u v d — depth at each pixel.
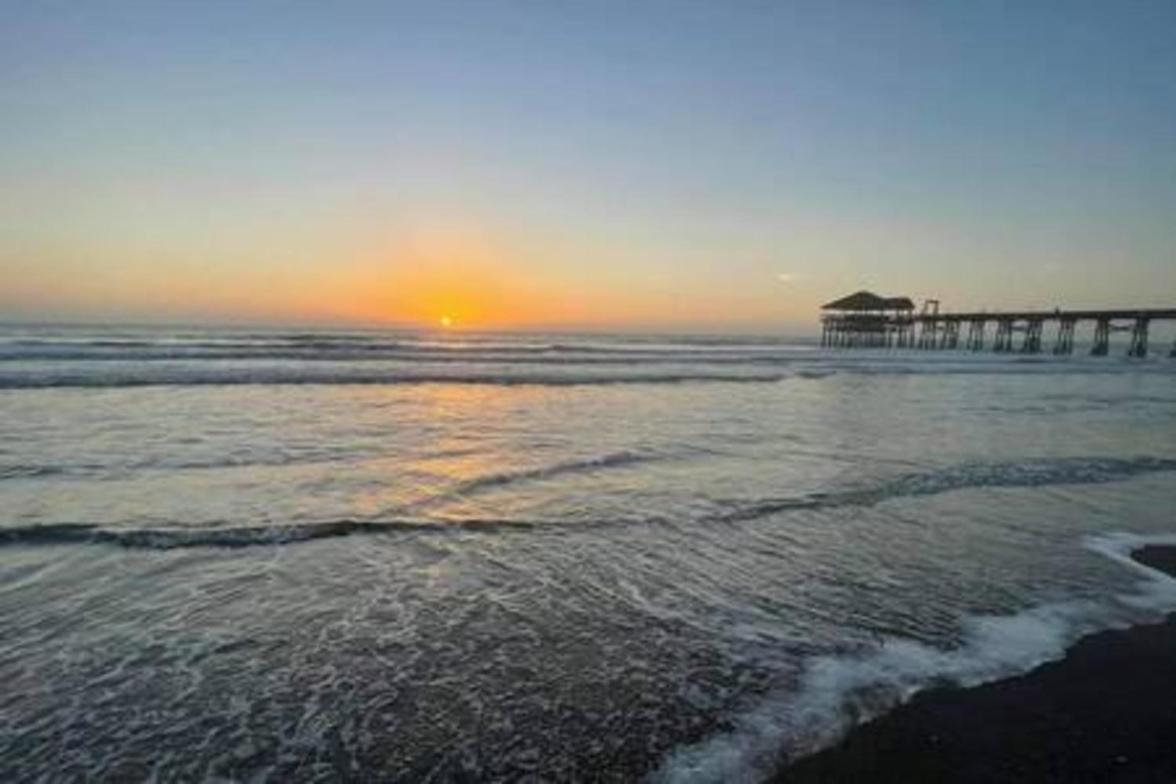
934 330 85.31
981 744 4.49
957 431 17.44
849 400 24.36
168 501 8.98
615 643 5.66
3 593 6.13
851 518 9.35
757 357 52.91
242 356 35.00
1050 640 6.01
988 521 9.45
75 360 29.22
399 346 49.25
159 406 17.48
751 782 4.00
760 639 5.80
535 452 13.04
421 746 4.23
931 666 5.46
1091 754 4.45
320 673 5.06
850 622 6.19
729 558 7.70
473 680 5.02
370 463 11.62
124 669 5.01
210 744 4.18
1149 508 10.44
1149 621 6.49
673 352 56.88
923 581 7.22
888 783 4.07
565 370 32.94
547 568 7.25
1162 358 76.62
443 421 16.62
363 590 6.55
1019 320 74.06
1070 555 8.20
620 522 8.81
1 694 4.62
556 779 3.96
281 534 7.83
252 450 12.36
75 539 7.44
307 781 3.88
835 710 4.77
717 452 13.61
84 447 12.19
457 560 7.38
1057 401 25.66
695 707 4.75
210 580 6.62
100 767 3.93
